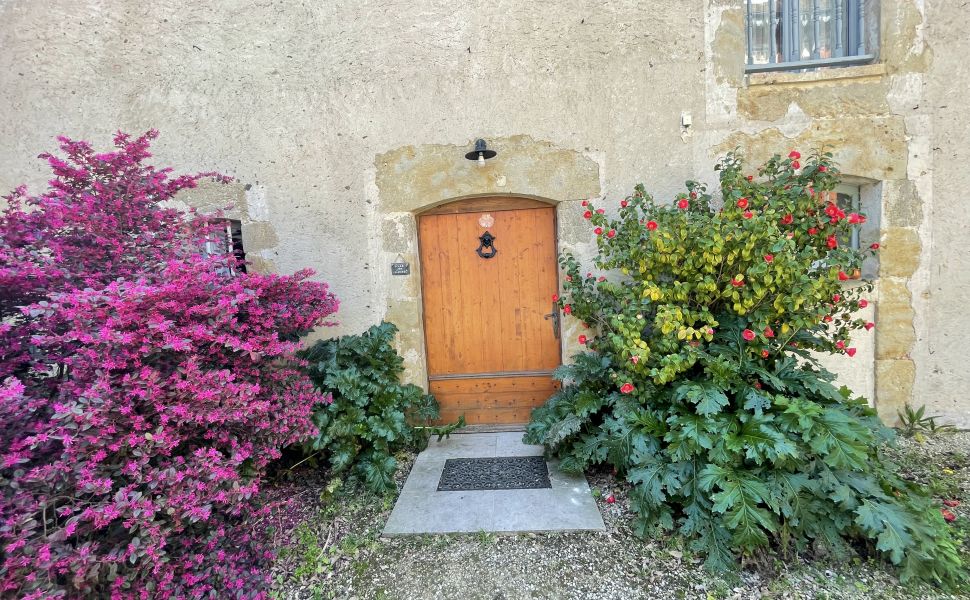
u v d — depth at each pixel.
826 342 2.80
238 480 1.99
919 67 3.24
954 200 3.29
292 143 3.65
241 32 3.58
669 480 2.33
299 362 2.86
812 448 2.18
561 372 3.17
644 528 2.35
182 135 3.66
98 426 1.70
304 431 2.50
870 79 3.29
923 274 3.35
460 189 3.60
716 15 3.36
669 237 2.61
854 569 2.10
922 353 3.39
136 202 2.55
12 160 3.67
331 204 3.68
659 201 3.47
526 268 3.75
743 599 1.99
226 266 3.46
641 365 2.56
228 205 3.67
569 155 3.51
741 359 2.59
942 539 2.04
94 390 1.67
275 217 3.70
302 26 3.56
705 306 2.72
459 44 3.51
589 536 2.44
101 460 1.73
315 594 2.12
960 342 3.36
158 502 1.72
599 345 3.11
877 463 2.49
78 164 2.60
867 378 3.46
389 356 3.49
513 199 3.70
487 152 3.42
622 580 2.13
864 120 3.31
